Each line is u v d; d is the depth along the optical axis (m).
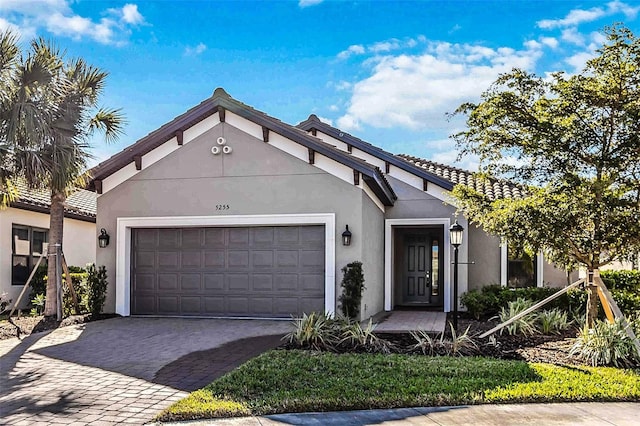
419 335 11.62
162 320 13.95
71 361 9.40
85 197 23.28
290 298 14.06
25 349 10.42
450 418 6.39
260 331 12.22
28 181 13.16
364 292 14.02
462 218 16.94
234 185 14.28
